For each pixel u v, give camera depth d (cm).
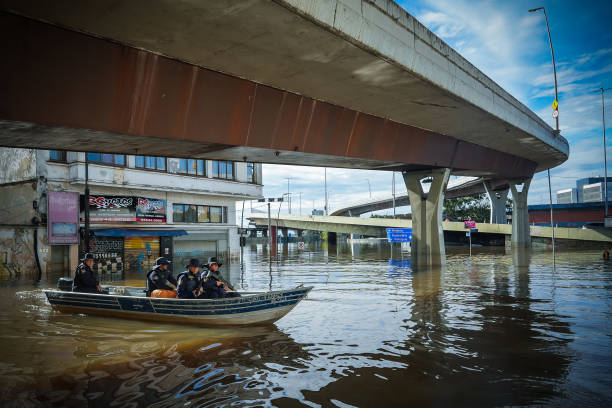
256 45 1053
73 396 592
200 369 707
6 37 813
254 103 1325
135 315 1106
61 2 786
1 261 2356
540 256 3391
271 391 608
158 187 2673
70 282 1386
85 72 939
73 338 920
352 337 902
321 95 1491
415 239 2848
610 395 583
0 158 2467
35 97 880
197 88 1163
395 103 1655
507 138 2572
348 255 4056
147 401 575
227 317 992
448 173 2711
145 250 2691
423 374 673
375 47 1134
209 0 833
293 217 7081
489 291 1548
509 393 593
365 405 558
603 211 7088
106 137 1106
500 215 6619
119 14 853
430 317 1095
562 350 793
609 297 1381
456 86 1585
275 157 1694
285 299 1030
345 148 1731
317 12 941
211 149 1383
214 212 3222
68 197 2303
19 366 725
